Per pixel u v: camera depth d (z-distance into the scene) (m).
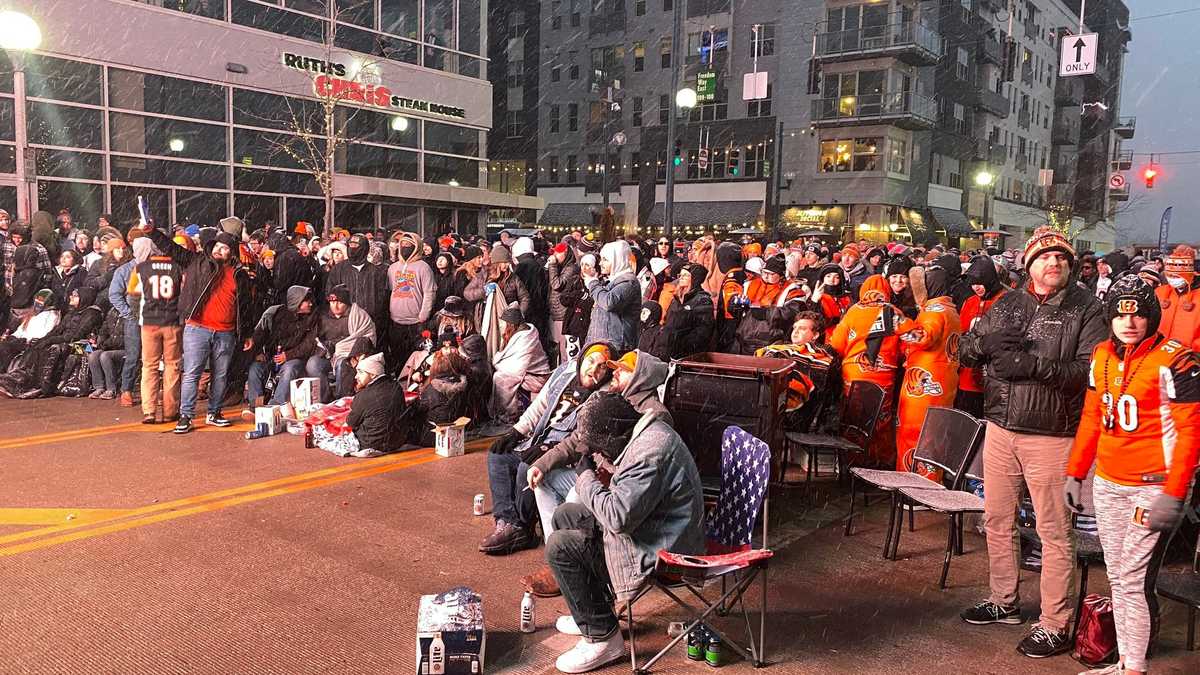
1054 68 64.81
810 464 6.67
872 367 7.03
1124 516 3.72
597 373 4.79
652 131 49.50
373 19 24.16
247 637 4.17
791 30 44.06
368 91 23.59
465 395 8.31
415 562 5.23
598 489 3.97
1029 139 61.75
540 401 5.66
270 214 21.84
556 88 54.75
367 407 7.58
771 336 8.18
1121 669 3.81
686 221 46.88
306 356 9.18
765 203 45.34
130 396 9.49
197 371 8.31
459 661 3.85
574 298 10.64
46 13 17.03
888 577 5.16
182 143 19.84
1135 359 3.63
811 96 43.75
